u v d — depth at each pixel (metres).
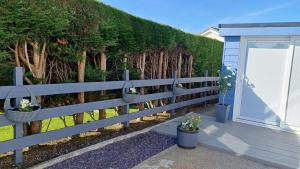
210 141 4.34
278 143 4.40
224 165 3.50
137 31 4.97
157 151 3.86
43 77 3.54
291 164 3.53
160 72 6.18
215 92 8.67
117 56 4.70
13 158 3.07
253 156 3.76
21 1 2.93
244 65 5.91
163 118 5.97
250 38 5.75
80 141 3.97
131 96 4.54
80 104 3.69
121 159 3.47
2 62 3.09
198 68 8.09
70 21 3.53
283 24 5.12
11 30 2.95
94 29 3.91
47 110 3.21
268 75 5.63
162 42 5.82
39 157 3.23
